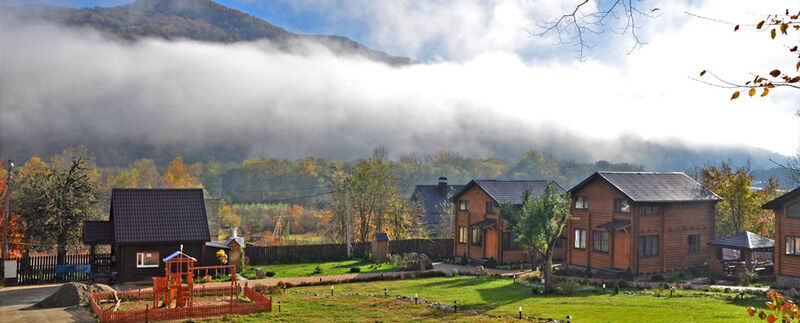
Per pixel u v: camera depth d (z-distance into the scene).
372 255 53.88
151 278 41.06
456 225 55.47
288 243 82.31
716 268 41.38
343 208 68.88
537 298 31.77
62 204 48.75
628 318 24.36
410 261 47.47
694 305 27.55
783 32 7.23
